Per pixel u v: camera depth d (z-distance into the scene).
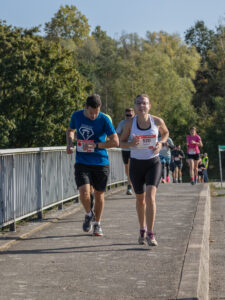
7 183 10.45
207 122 97.94
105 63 109.19
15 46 59.81
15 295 6.12
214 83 115.31
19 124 56.00
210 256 9.59
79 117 9.94
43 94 58.28
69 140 10.13
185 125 97.38
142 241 9.27
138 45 117.25
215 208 17.44
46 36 133.00
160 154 28.23
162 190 20.81
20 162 11.26
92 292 6.22
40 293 6.20
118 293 6.16
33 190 12.08
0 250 8.93
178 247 8.91
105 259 8.10
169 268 7.39
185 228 10.95
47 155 13.27
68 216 13.51
